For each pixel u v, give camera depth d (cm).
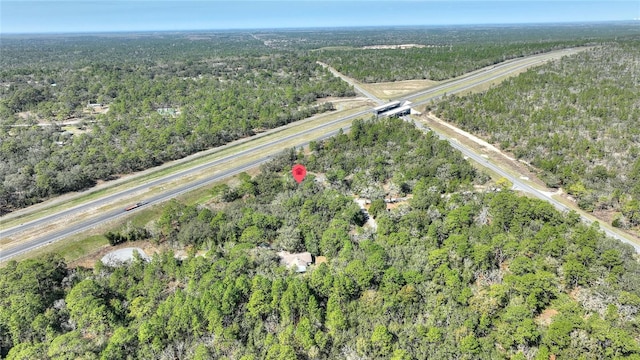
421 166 10719
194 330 5459
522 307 5484
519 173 11350
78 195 10656
